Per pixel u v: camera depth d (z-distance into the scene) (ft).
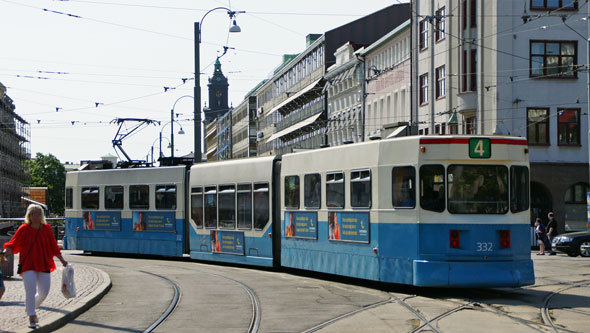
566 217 139.23
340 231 62.08
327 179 64.39
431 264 52.54
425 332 37.06
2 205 281.33
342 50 231.91
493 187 53.62
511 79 136.87
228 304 49.08
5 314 41.32
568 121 138.51
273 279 66.64
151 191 95.40
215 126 512.63
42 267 38.09
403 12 245.45
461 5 143.64
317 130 255.29
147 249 95.40
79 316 43.73
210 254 84.48
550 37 137.90
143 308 47.32
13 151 320.50
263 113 353.10
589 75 110.73
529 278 53.57
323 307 47.16
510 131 136.87
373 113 205.36
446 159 53.42
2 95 295.07
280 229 73.92
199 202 87.10
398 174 55.52
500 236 53.11
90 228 104.94
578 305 48.01
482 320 41.04
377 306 47.42
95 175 104.99
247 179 78.48
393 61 189.16
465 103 142.41
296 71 287.69
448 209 53.01
